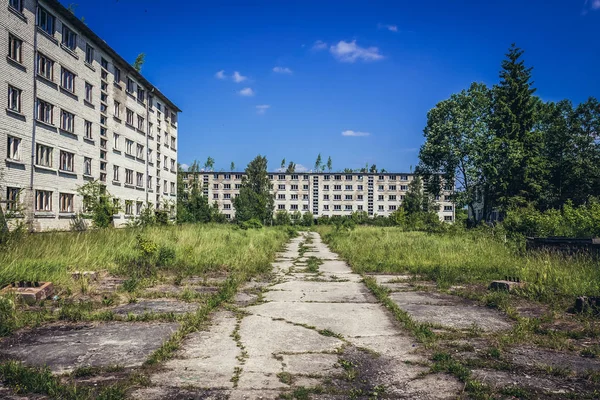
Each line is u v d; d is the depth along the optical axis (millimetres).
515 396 4074
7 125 22031
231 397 3973
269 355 5234
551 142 45125
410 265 13656
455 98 45406
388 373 4676
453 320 7082
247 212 68812
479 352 5395
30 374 4324
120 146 37188
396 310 7570
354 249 19125
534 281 9984
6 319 6469
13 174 22516
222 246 17266
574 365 4957
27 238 13688
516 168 41844
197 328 6391
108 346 5492
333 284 10914
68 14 27312
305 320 7027
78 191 28938
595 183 41312
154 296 8680
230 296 8789
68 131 27875
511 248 15938
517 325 6570
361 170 124875
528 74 43281
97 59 32312
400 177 99625
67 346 5480
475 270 12414
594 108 43156
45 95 25375
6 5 21875
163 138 48844
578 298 7531
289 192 100438
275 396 4008
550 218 21406
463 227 29859
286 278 12016
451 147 43656
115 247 15391
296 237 39219
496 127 44094
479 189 46781
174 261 13250
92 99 31500
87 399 3854
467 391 4180
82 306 7434
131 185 39594
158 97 47125
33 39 24203
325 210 99750
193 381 4355
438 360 5047
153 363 4848
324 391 4141
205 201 61531
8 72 22109
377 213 99250
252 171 88750
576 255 12320
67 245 13641
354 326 6676
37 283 8617
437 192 48781
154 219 30547
